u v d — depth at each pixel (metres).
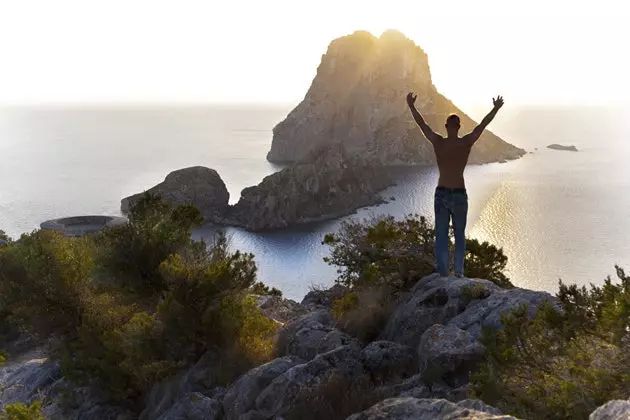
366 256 12.45
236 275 12.09
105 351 12.68
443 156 9.39
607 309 5.30
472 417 3.50
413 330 8.79
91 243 18.69
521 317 6.12
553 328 5.97
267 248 145.50
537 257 131.62
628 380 4.64
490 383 5.48
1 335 23.17
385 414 3.99
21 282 17.30
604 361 5.08
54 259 17.02
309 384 7.48
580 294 6.00
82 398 12.95
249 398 8.25
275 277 119.75
